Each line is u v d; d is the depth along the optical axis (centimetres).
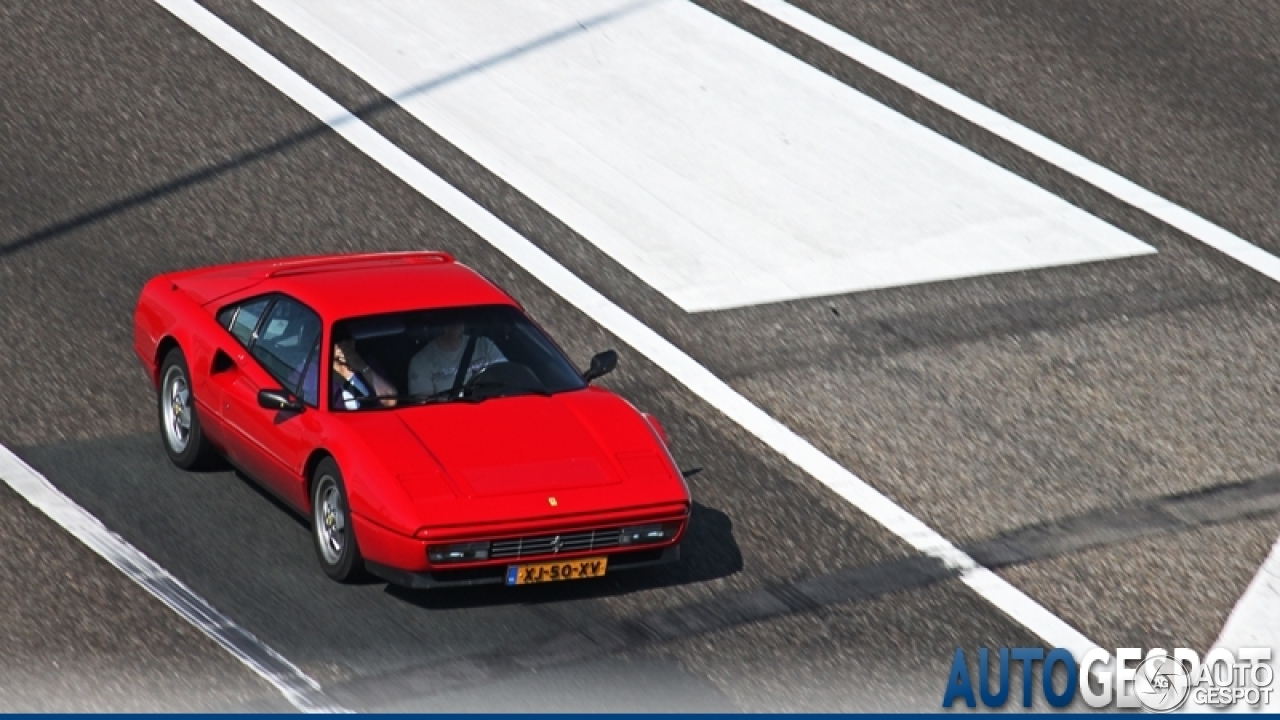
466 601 3344
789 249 5369
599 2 7025
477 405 3475
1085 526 3925
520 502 3192
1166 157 6212
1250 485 4194
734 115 6206
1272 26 7306
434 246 5166
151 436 4012
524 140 5894
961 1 7306
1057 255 5478
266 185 5444
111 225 5119
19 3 6525
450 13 6788
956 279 5259
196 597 3278
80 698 2911
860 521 3869
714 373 4581
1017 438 4353
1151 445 4369
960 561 3716
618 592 3434
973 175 5956
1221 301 5256
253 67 6200
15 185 5294
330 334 3531
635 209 5525
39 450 3884
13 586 3266
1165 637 3456
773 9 7100
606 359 3722
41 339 4447
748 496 3944
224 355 3719
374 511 3172
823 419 4375
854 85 6512
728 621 3359
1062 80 6706
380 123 5903
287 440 3444
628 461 3366
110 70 6084
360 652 3119
